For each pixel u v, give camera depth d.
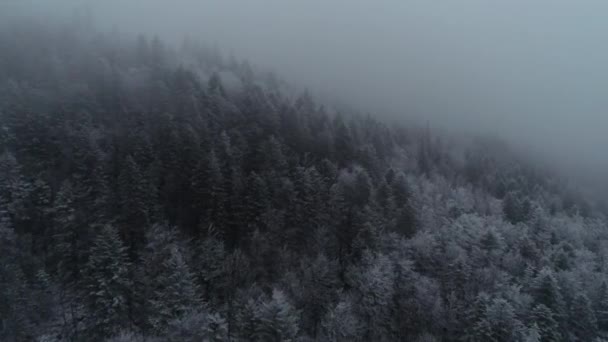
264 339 34.81
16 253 43.94
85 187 54.34
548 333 42.16
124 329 39.38
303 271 49.66
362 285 47.75
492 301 44.09
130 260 48.22
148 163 59.53
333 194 60.28
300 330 43.19
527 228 69.19
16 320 36.66
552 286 46.34
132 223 49.94
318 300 45.38
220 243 49.19
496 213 78.94
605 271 60.75
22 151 57.91
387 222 60.28
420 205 71.00
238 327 38.72
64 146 60.00
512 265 56.22
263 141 68.88
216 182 53.91
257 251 50.47
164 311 38.81
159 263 46.00
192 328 36.25
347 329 41.69
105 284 39.53
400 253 54.22
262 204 54.75
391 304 45.62
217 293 45.94
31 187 52.91
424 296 46.25
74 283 44.75
